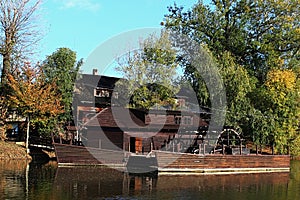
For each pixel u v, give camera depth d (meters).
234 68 44.06
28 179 27.22
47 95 42.59
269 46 48.16
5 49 43.75
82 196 22.12
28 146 42.59
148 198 22.22
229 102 42.22
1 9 43.69
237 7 49.88
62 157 35.44
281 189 26.44
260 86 45.72
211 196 23.42
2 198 21.02
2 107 43.66
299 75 47.84
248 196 23.81
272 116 42.09
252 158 35.94
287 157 38.25
